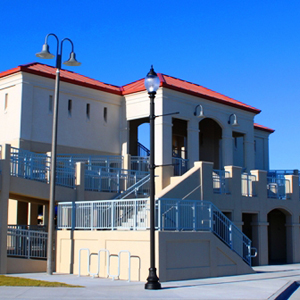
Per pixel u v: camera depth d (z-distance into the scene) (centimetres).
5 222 1673
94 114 2588
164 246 1512
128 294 1170
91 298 1083
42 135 2344
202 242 1659
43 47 1633
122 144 2680
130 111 2664
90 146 2542
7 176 1694
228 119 2847
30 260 1734
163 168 2325
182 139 3178
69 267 1728
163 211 1570
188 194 1972
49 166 1892
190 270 1592
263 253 2391
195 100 2653
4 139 2328
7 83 2358
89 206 1734
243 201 2295
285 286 1415
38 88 2352
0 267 1641
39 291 1161
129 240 1559
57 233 1798
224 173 2258
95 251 1655
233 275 1759
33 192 1775
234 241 1867
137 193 2122
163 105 2469
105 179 2066
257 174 2430
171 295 1170
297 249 2616
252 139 3034
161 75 2880
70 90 2484
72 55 1705
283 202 2572
